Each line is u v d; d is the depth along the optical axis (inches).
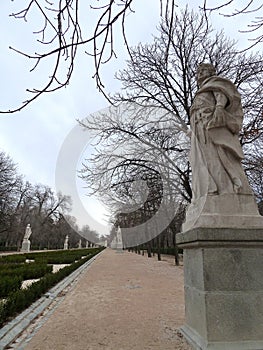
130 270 577.9
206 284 142.8
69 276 478.9
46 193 2412.6
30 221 2267.5
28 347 154.4
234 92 182.4
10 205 1738.4
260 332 139.0
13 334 175.3
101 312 231.0
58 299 295.6
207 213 159.5
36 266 538.0
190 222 175.2
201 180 176.7
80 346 154.6
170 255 1391.5
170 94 589.0
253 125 380.5
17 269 471.8
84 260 827.4
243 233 150.0
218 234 148.0
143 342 157.9
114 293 317.7
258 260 150.1
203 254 146.9
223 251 148.6
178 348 147.1
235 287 144.2
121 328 185.6
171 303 261.4
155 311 230.7
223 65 557.3
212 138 177.6
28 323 202.7
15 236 2155.5
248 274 147.0
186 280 174.1
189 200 557.3
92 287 366.0
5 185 1596.9
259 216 161.3
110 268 628.4
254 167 502.6
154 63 581.6
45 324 199.8
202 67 200.7
